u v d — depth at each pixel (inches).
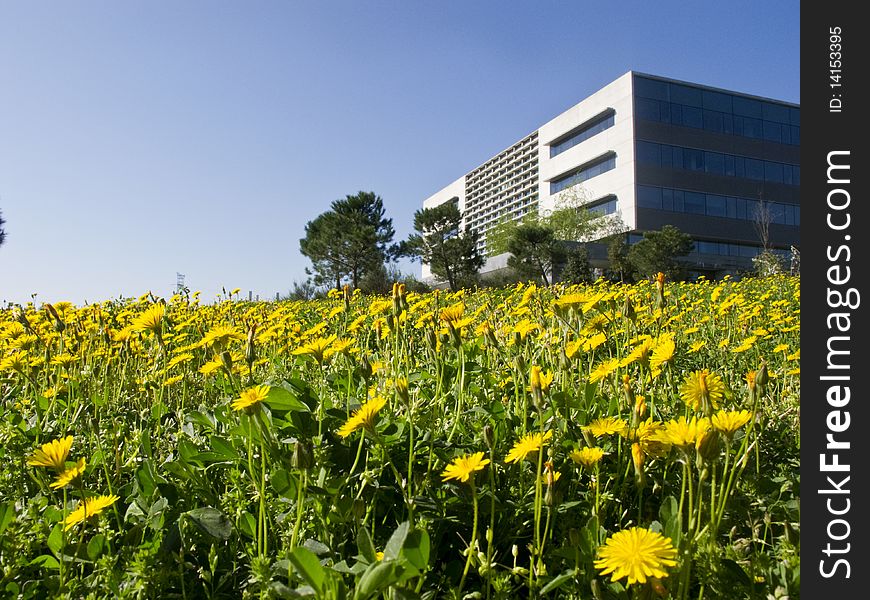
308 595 38.3
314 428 66.8
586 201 2193.7
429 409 80.1
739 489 63.1
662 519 49.8
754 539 51.9
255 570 45.1
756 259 698.2
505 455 67.2
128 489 64.9
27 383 105.1
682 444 46.1
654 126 2012.8
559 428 70.8
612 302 119.1
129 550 49.9
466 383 94.9
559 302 102.4
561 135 2358.5
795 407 81.9
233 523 56.2
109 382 111.7
